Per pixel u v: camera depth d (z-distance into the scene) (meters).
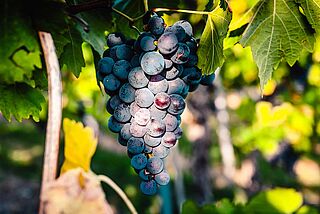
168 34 0.53
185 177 2.91
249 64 1.47
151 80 0.55
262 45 0.61
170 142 0.55
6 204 3.52
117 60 0.55
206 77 0.60
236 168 1.98
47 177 0.42
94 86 1.59
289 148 2.09
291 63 0.61
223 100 1.74
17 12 0.49
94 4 0.55
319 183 3.27
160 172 0.55
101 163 4.10
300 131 1.63
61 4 0.50
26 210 3.47
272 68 0.61
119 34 0.57
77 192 0.42
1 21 0.49
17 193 3.75
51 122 0.44
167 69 0.55
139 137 0.55
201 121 1.90
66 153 0.53
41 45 0.50
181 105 0.55
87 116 1.76
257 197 0.79
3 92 0.56
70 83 1.60
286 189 0.79
